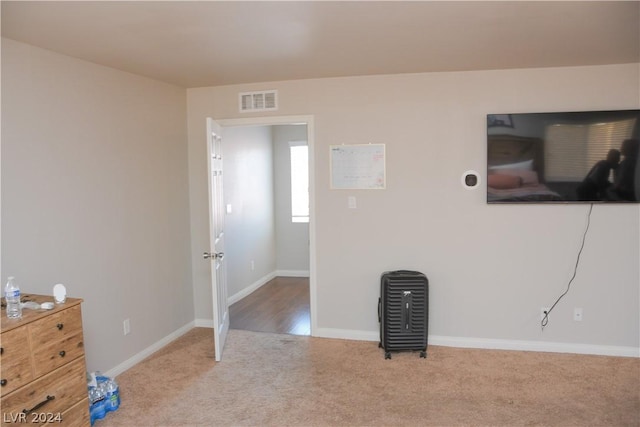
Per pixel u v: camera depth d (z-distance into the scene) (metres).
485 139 3.49
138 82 3.44
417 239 3.67
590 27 2.42
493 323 3.60
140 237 3.46
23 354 1.99
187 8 2.06
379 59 3.08
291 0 1.99
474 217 3.56
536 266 3.49
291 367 3.28
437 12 2.18
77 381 2.31
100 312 3.05
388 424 2.49
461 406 2.68
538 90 3.38
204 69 3.29
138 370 3.27
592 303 3.43
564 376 3.07
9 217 2.41
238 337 3.95
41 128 2.60
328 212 3.82
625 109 3.25
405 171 3.64
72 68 2.82
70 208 2.80
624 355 3.41
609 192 3.27
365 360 3.39
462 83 3.49
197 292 4.23
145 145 3.52
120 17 2.15
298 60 3.08
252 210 5.68
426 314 3.42
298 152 6.35
